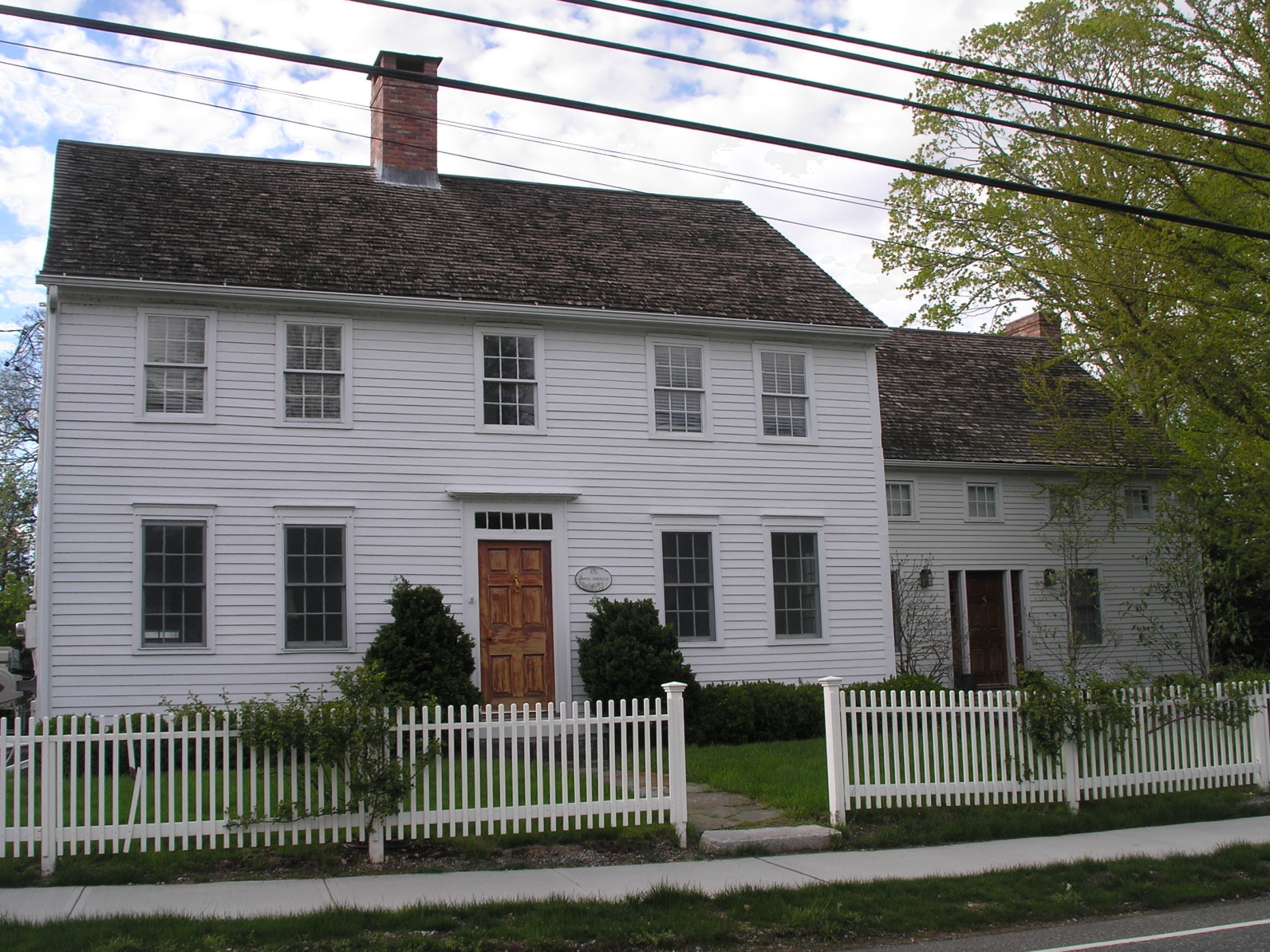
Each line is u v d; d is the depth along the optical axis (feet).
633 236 68.08
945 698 38.11
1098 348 79.30
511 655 56.44
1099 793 39.60
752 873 30.60
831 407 65.36
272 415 53.83
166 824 30.42
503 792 32.86
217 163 61.82
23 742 29.78
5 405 113.80
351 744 31.04
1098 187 74.02
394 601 52.37
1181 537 77.41
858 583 64.39
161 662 50.55
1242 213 63.00
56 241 51.96
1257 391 63.87
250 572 52.49
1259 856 33.09
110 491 50.80
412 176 66.13
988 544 79.51
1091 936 26.09
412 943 23.84
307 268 55.47
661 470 60.75
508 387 58.65
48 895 27.40
